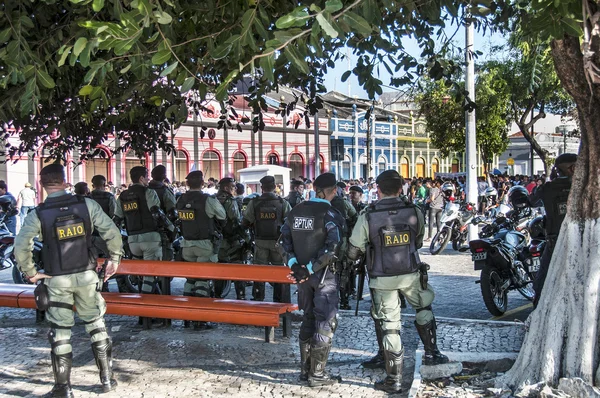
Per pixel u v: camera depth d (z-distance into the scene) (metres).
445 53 7.09
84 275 4.98
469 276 11.09
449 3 4.64
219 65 5.57
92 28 3.32
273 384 5.23
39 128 7.62
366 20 3.46
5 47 4.54
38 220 4.89
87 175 30.61
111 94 6.17
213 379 5.40
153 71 5.73
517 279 7.88
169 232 8.09
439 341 6.22
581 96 4.47
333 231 5.13
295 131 41.25
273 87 6.96
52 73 5.44
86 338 6.94
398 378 4.95
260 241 8.25
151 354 6.21
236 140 37.91
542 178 22.58
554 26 3.66
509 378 4.66
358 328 7.09
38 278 4.97
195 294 7.30
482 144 26.30
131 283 9.47
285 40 3.40
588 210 4.46
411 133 49.66
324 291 5.12
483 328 6.74
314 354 5.10
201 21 4.90
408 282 5.02
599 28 4.15
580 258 4.45
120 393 5.11
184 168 35.38
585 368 4.26
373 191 26.62
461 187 27.70
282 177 30.03
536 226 7.77
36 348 6.55
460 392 4.61
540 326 4.59
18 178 27.62
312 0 4.27
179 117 5.29
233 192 8.93
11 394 5.13
